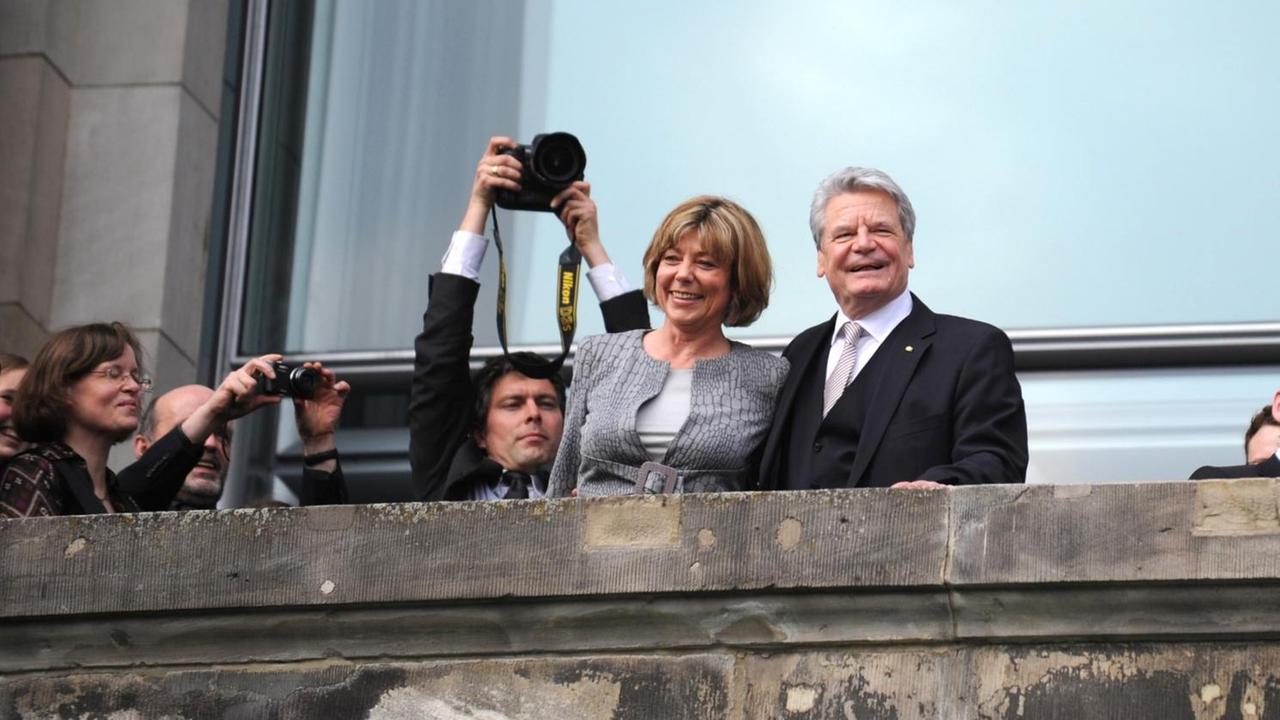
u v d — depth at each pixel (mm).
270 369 11633
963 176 15586
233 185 16562
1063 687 9219
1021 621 9312
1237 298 15117
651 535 9648
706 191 15812
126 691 9945
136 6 16734
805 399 10688
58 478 10570
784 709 9398
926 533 9422
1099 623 9266
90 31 16734
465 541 9797
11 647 10086
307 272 16266
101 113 16562
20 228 16047
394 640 9820
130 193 16344
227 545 10000
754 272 10781
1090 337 15117
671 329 10867
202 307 16312
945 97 15773
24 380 10891
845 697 9367
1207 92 15484
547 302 15711
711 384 10664
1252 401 14898
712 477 10500
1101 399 15016
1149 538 9250
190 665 9953
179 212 16344
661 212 15828
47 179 16312
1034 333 15172
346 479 15703
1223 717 9102
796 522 9531
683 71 16078
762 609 9516
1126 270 15258
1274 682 9117
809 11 16078
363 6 16719
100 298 16141
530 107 16250
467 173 16266
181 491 12000
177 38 16656
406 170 16344
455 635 9758
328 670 9828
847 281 10703
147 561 10031
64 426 10867
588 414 10695
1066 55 15711
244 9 16969
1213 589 9227
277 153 16578
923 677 9336
